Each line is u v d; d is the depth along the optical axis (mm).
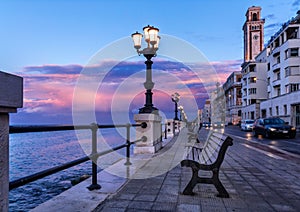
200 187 4082
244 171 5434
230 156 7809
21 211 3424
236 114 70562
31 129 1993
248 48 85688
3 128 1598
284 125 17000
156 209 3092
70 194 3609
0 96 1486
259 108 47219
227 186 4176
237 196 3635
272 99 39031
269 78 43688
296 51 34375
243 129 30625
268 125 17203
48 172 2266
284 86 36219
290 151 9508
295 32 36250
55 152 7375
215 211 3053
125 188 3947
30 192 4309
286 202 3395
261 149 10070
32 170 5137
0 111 1529
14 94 1620
